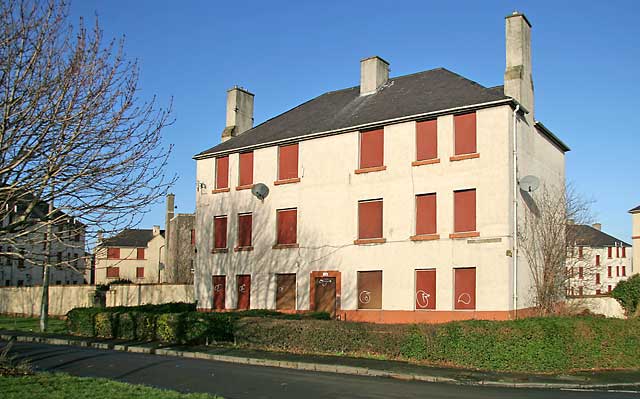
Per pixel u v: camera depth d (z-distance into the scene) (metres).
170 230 58.19
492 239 23.14
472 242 23.58
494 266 22.97
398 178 25.86
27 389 10.48
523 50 25.42
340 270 27.00
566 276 26.20
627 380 14.79
